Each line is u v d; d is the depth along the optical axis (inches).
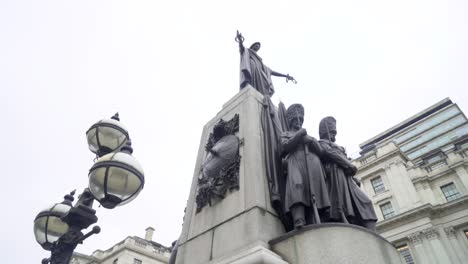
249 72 239.0
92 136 202.4
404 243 1162.6
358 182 175.2
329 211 138.6
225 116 212.4
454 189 1238.9
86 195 191.0
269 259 112.7
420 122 1979.6
